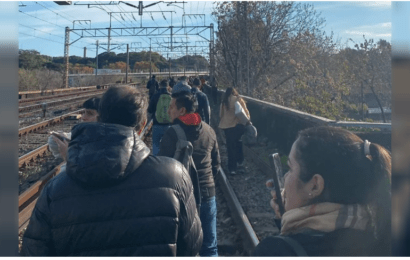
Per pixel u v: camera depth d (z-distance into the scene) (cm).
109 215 203
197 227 234
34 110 2378
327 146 166
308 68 2050
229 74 2736
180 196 219
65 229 202
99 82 6769
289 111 888
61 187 207
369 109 2014
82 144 205
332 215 164
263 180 829
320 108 1764
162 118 716
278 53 2256
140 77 8906
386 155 168
